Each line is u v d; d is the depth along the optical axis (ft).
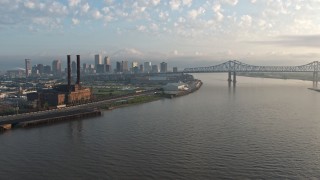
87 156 317.22
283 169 284.20
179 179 263.08
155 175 271.08
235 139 377.09
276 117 518.78
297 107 637.71
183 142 364.17
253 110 595.47
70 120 499.92
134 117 522.88
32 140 374.43
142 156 316.40
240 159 307.78
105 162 300.61
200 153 324.80
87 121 490.49
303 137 387.55
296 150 336.08
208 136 390.42
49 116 501.56
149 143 360.69
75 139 378.32
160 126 447.01
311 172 277.85
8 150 335.67
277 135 396.98
